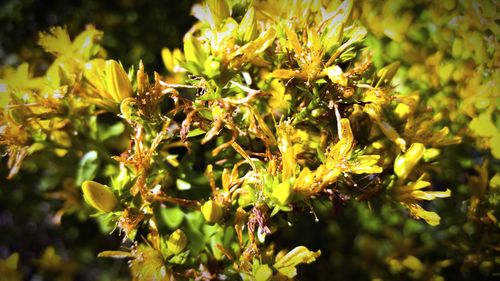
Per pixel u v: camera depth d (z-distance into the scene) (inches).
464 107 9.9
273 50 8.4
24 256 14.4
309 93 8.1
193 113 8.1
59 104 9.0
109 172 9.5
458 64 10.1
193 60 7.9
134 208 8.3
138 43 12.6
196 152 9.7
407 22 10.3
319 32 8.3
